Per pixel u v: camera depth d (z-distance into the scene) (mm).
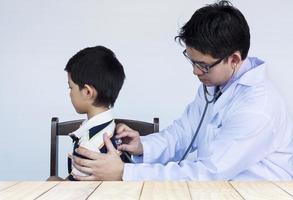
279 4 2504
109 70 1404
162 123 2545
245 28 1293
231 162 1216
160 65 2543
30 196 810
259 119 1242
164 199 783
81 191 852
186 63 2527
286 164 1337
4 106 2592
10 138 2596
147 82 2553
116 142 1382
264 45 2514
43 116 2582
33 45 2582
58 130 1684
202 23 1257
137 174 1171
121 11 2551
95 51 1424
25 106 2588
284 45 2510
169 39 2537
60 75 2576
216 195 814
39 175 2594
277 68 2510
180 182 946
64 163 2537
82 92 1388
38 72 2584
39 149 2592
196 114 1622
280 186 896
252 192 838
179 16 2527
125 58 2555
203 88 1566
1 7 2586
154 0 2537
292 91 2502
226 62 1309
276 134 1305
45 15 2580
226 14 1265
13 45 2590
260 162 1308
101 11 2555
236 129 1247
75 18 2566
